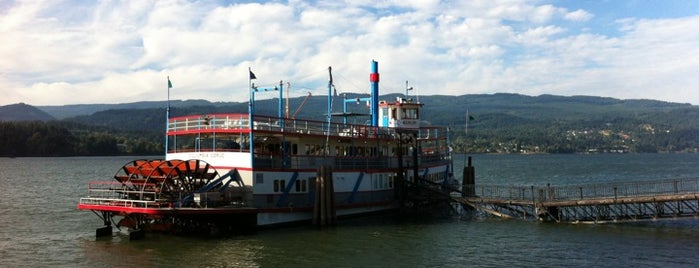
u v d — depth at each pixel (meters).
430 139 66.56
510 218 51.94
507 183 108.56
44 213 58.72
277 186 44.06
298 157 45.81
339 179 48.72
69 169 165.25
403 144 58.12
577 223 48.66
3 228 48.56
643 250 37.81
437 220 51.06
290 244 39.41
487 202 52.06
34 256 37.31
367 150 55.03
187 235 42.03
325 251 37.75
